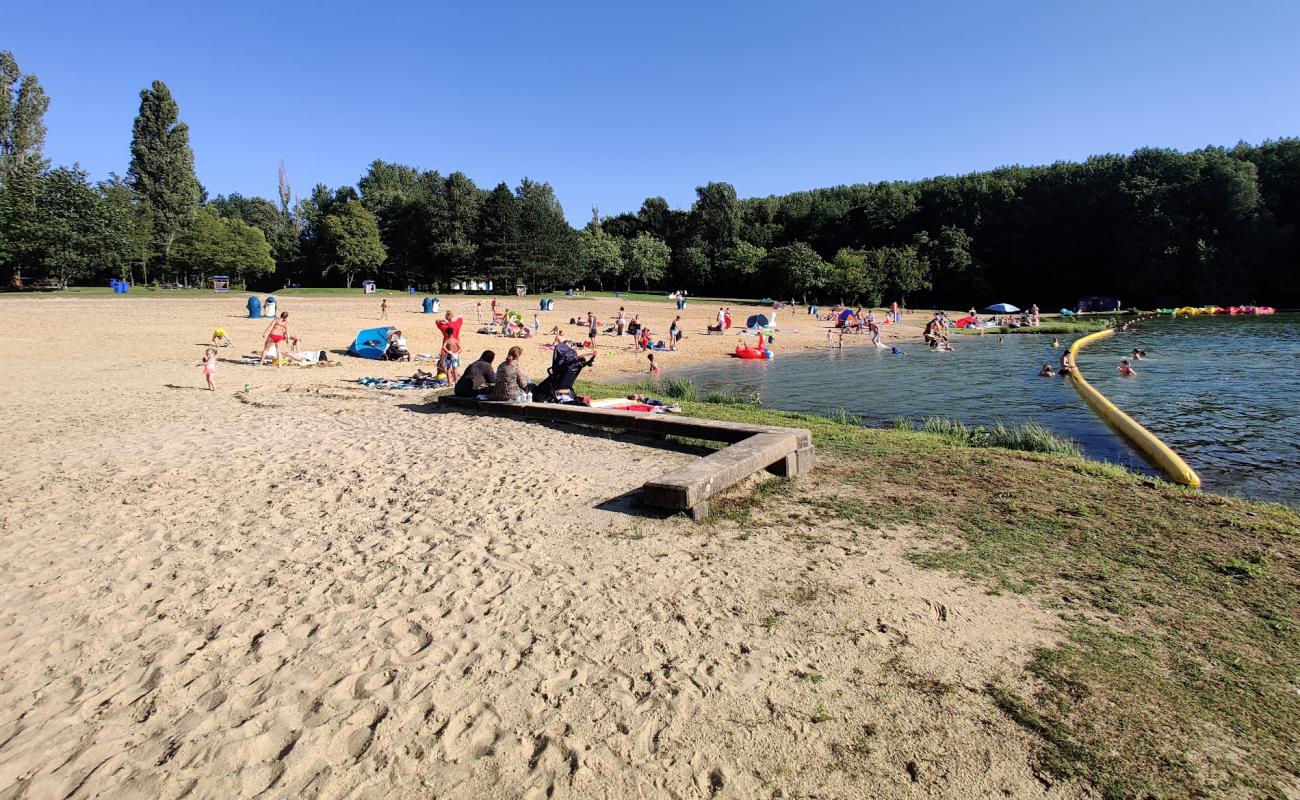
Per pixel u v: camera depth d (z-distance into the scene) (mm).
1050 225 71625
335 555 5660
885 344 35219
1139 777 2941
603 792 2895
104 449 9539
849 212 88000
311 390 15391
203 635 4359
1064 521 6113
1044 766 3016
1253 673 3705
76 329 26375
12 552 5805
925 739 3203
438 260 82438
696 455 8727
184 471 8383
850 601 4570
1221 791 2861
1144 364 23703
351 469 8422
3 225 50312
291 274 88688
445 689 3684
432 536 6027
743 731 3277
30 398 13594
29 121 65875
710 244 96375
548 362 24828
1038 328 42500
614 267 95125
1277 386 18000
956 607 4477
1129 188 65062
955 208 78812
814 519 6230
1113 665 3781
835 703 3477
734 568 5145
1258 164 65312
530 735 3287
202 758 3178
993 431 12227
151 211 70312
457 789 2945
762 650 3982
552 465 8398
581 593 4789
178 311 36000
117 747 3281
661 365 25844
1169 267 61250
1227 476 9203
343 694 3666
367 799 2900
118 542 6023
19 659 4102
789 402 16812
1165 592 4684
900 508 6523
